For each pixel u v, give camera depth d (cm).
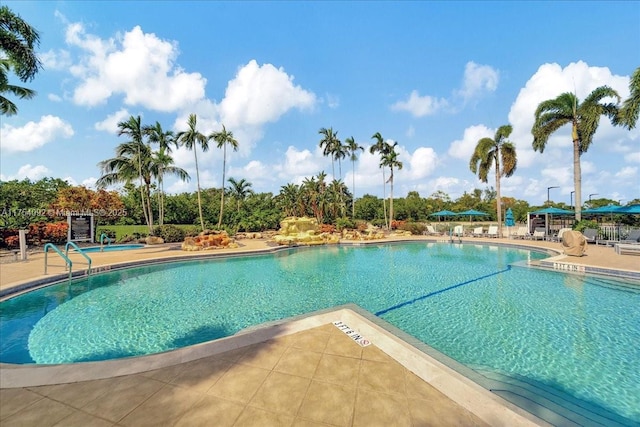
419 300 760
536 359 448
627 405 336
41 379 306
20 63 1196
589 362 437
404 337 427
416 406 262
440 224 2981
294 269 1173
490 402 266
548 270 1072
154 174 2491
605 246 1525
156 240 1978
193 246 1620
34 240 1616
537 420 240
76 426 239
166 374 316
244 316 651
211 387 293
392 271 1127
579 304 708
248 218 2964
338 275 1062
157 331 571
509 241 1931
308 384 297
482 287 880
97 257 1278
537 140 1888
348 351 371
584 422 306
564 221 2341
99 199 2247
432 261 1349
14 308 691
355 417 248
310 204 3675
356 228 3131
